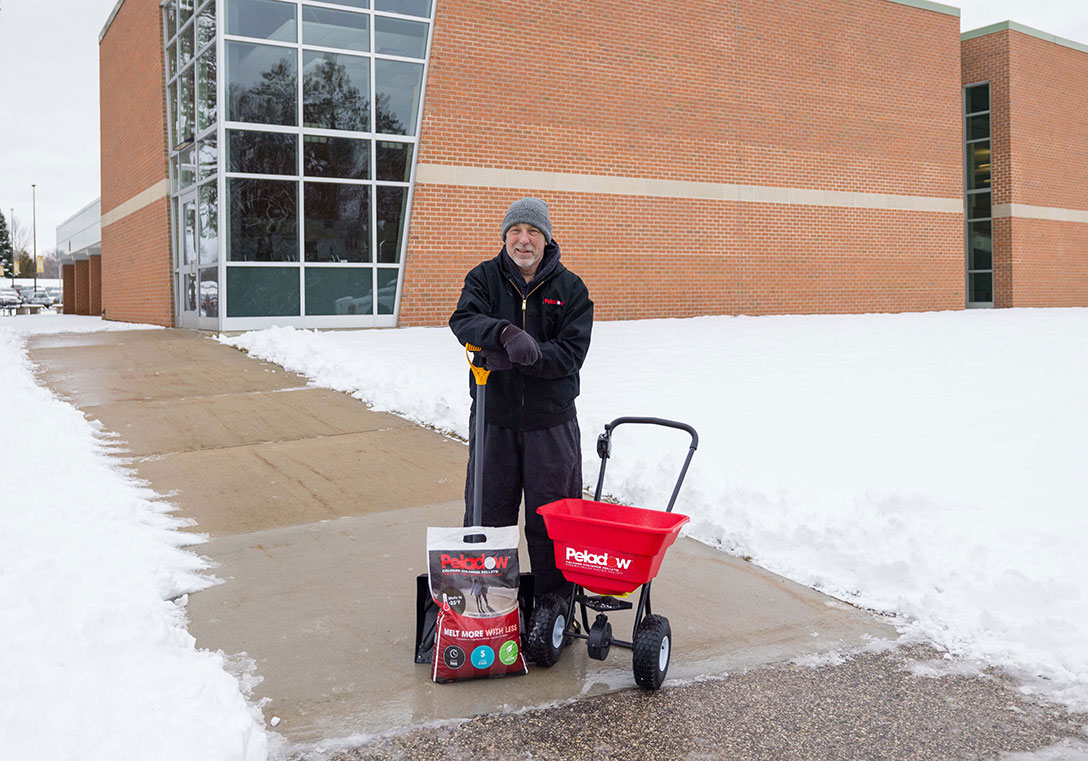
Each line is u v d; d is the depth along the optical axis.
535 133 15.98
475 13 15.33
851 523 4.66
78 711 2.75
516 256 3.57
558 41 16.09
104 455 6.66
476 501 3.49
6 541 4.26
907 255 20.66
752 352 11.90
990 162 24.19
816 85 19.17
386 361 10.32
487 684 3.31
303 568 4.52
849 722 3.05
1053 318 18.08
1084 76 25.42
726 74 18.02
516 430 3.67
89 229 28.33
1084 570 3.97
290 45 14.13
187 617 3.90
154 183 18.08
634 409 7.81
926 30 20.61
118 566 4.14
